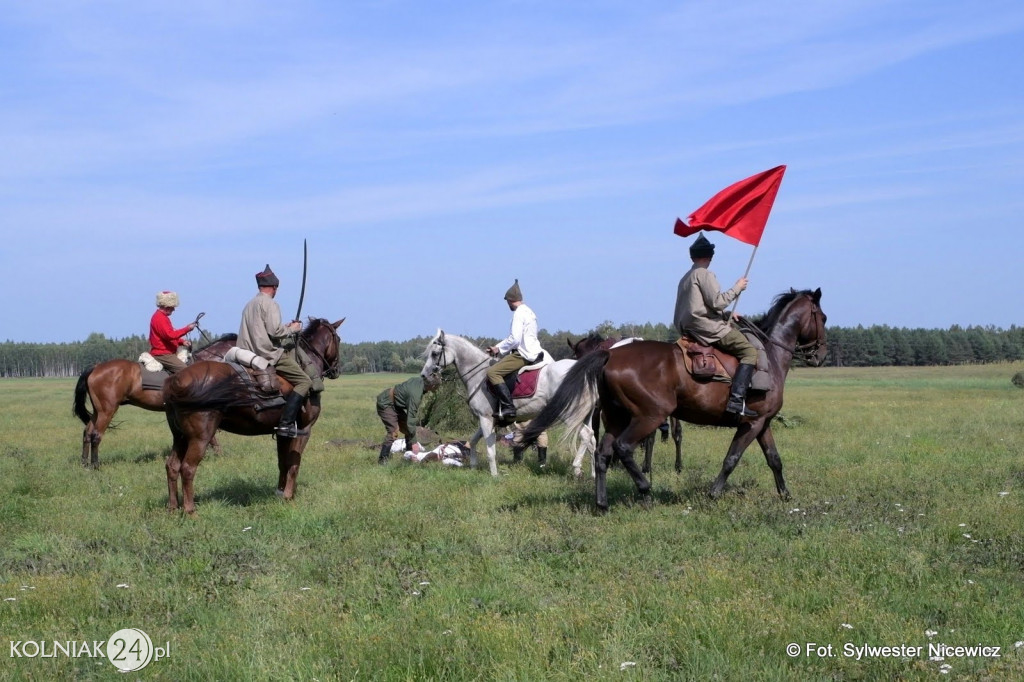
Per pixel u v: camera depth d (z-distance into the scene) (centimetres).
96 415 1416
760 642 554
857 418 2058
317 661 546
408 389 1429
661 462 1360
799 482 1110
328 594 679
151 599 674
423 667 530
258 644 569
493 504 1012
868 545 760
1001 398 2956
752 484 1081
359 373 9850
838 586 655
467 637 574
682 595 638
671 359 938
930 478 1099
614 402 962
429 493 1080
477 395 1259
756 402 972
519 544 809
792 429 1822
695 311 933
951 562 717
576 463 1231
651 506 960
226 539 865
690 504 960
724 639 555
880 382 5169
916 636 561
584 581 698
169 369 1454
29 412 2995
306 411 1060
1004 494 973
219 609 655
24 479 1189
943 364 9650
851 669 519
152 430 2103
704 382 938
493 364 1256
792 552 756
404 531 877
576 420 952
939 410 2298
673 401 940
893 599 632
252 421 997
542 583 695
